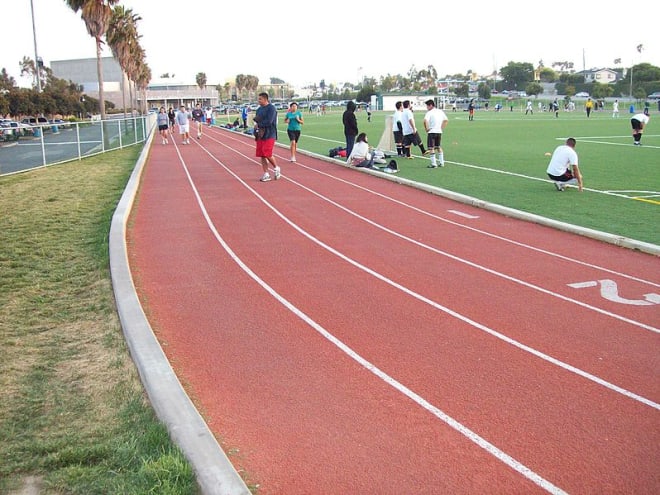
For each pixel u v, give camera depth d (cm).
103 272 852
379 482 401
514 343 636
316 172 1983
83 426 463
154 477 385
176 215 1306
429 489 393
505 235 1117
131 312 676
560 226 1155
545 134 3734
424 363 588
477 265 926
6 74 10925
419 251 1008
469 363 588
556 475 409
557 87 16000
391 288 817
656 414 492
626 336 655
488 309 737
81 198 1538
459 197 1445
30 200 1522
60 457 417
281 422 479
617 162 2180
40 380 542
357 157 2036
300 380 552
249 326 683
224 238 1099
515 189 1591
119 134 3338
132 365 564
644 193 1517
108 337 634
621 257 972
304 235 1120
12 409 491
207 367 580
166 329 676
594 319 705
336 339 646
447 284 834
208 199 1498
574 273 888
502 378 556
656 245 1000
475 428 470
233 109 13175
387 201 1455
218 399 517
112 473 399
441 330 670
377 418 485
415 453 435
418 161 2250
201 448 411
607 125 4844
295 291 805
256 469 415
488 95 15238
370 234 1127
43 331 658
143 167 2236
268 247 1035
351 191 1598
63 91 8744
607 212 1290
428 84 19750
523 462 424
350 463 422
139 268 914
